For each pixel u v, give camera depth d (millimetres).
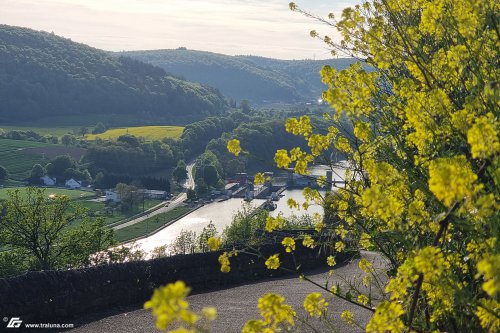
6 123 188125
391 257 5906
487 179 4711
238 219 24406
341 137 6215
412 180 5219
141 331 9117
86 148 152375
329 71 5609
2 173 127438
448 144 5254
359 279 12281
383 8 6613
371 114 6055
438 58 5668
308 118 6023
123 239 84875
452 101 5328
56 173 131875
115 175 129875
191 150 154000
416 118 4930
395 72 6473
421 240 5055
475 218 4191
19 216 32594
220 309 10508
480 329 4688
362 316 9305
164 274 11633
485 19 5332
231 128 160250
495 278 2736
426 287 4590
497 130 4012
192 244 20141
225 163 122562
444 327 4941
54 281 9781
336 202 6113
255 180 5879
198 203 109750
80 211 34438
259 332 3936
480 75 5172
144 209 106625
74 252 32344
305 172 5773
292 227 15766
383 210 4219
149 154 142750
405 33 6035
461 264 4746
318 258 14812
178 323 9430
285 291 11961
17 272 31609
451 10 5621
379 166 4996
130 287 10906
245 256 13266
